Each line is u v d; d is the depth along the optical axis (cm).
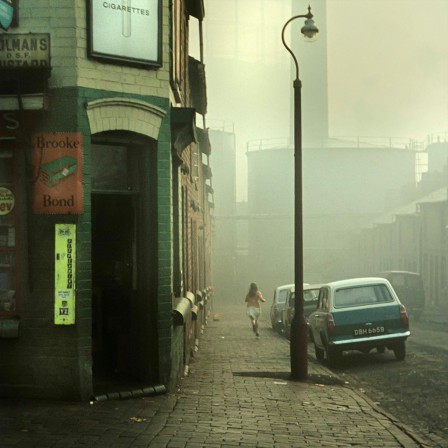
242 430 827
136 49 998
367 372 1567
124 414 872
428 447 788
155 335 1046
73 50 947
